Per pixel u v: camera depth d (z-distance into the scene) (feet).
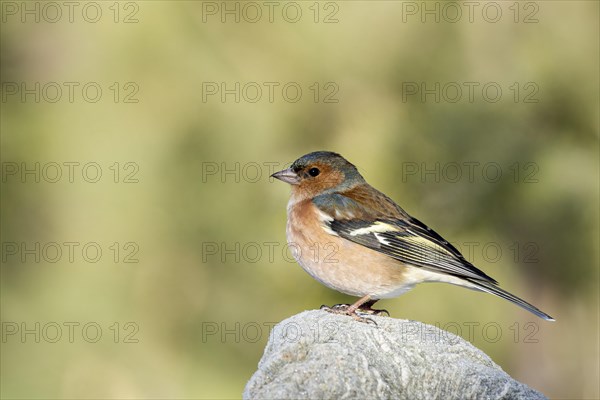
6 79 49.01
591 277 44.57
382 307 43.01
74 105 46.06
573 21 44.11
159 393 46.57
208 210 44.73
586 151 44.24
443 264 34.06
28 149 47.67
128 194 45.55
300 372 26.20
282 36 43.55
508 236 44.73
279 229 44.19
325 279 35.19
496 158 43.57
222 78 44.11
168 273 45.93
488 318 43.39
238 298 45.52
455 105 43.78
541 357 45.60
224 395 45.91
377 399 26.32
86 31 45.62
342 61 43.50
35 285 47.96
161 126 44.80
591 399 45.52
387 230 34.65
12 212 47.88
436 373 27.43
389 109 43.73
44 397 47.11
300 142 43.88
